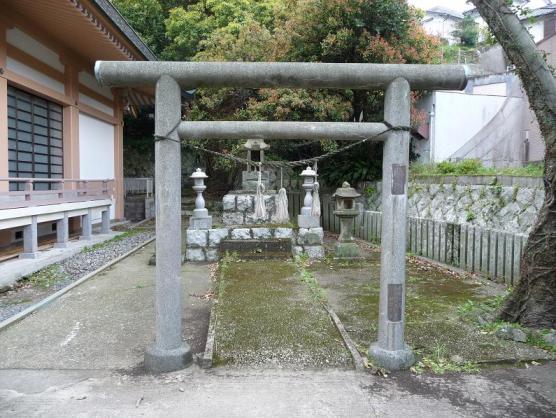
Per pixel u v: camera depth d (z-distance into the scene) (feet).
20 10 27.73
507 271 20.53
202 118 46.26
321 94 38.34
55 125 35.42
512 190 24.23
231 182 60.70
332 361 11.73
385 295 11.75
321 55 39.01
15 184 29.78
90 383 10.81
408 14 37.09
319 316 14.76
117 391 10.37
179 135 11.80
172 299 11.70
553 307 13.57
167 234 11.62
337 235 39.47
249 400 9.89
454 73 11.55
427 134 43.14
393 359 11.40
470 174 30.35
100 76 11.38
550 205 13.43
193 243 27.17
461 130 43.34
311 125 12.13
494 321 14.62
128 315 16.42
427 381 10.82
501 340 13.24
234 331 13.44
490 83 45.34
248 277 20.38
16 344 13.51
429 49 39.24
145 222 50.14
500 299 17.26
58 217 28.50
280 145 42.27
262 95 40.09
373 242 34.01
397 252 11.64
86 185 35.50
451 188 29.91
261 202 18.08
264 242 26.50
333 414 9.33
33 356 12.56
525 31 13.19
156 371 11.37
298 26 38.91
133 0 65.77
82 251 30.22
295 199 46.06
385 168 11.95
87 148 40.98
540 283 13.69
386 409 9.54
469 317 15.28
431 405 9.71
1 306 18.40
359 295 18.69
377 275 22.86
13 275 21.75
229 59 43.70
